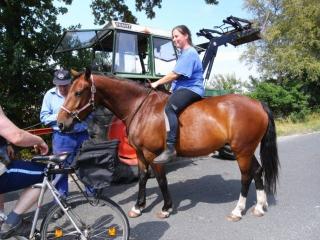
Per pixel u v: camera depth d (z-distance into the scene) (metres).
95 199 3.49
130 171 6.30
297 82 18.81
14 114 9.10
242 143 4.62
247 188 4.80
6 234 3.22
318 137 12.16
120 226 3.61
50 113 4.84
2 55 8.48
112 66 6.69
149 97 4.84
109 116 6.22
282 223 4.61
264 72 21.45
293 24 20.88
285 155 8.97
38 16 9.24
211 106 4.67
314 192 5.84
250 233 4.34
